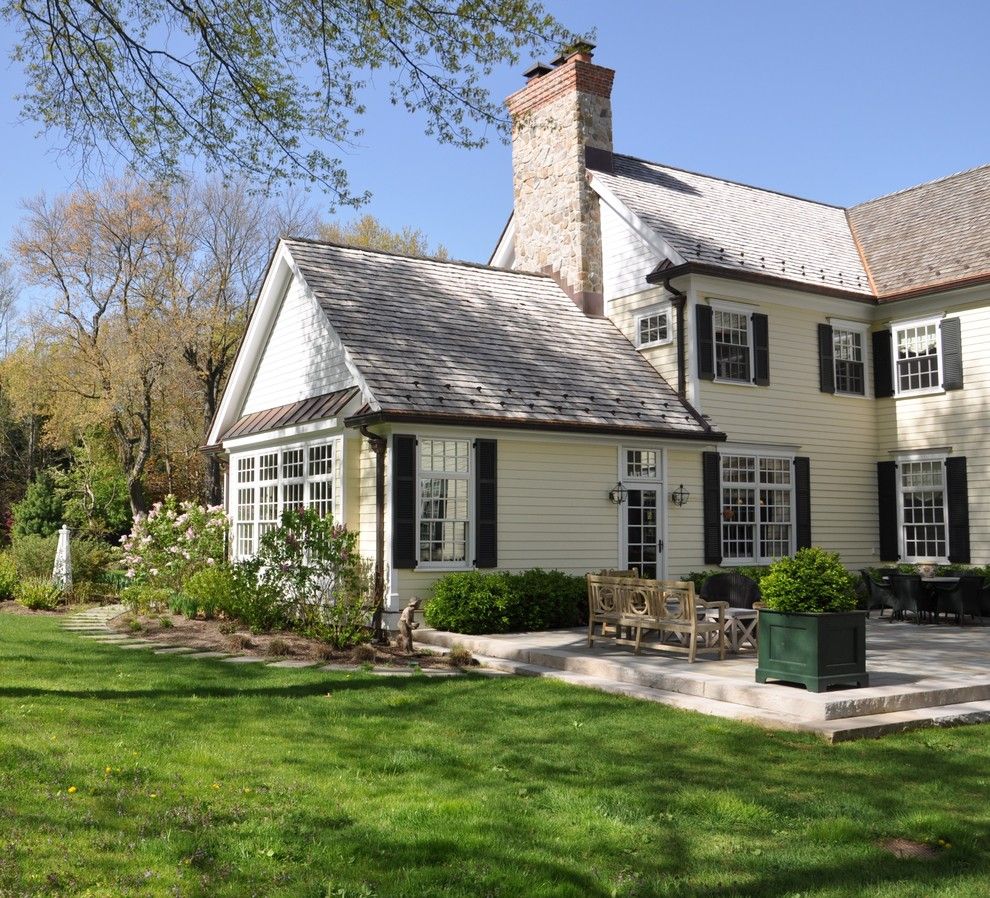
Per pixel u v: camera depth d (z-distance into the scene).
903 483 19.34
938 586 15.30
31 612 17.73
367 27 10.66
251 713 8.20
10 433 41.81
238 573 14.87
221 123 11.41
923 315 18.92
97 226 33.38
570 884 4.46
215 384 36.34
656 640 12.21
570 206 19.48
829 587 8.51
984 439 17.70
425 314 16.30
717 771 6.48
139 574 17.98
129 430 35.84
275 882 4.39
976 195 20.31
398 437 13.78
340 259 16.83
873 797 5.90
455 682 9.90
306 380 16.56
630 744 7.20
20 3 10.42
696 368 17.27
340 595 13.05
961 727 7.94
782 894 4.42
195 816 5.25
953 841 5.13
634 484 16.33
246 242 37.38
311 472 15.85
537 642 12.21
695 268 16.97
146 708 8.31
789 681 8.75
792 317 18.88
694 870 4.71
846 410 19.48
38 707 8.09
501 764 6.63
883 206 22.77
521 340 16.91
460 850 4.87
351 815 5.40
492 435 14.62
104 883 4.30
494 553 14.55
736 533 17.77
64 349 33.19
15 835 4.82
